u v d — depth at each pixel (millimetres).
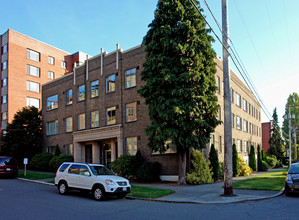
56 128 33250
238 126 33219
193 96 16906
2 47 47125
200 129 17625
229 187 13297
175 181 20656
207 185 18219
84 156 29609
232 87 31266
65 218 8938
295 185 12992
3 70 46281
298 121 57625
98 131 26531
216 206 10992
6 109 44656
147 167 20625
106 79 26953
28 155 34031
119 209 10531
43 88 35969
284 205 10789
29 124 34781
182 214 9484
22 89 46219
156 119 18156
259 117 46438
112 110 25922
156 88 17734
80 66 30203
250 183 17688
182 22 17703
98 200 12695
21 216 9227
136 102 24031
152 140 17953
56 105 33562
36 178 22500
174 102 16969
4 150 35281
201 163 19734
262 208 10219
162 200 12531
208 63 18391
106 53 27250
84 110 29000
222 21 14031
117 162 22141
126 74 25219
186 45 17438
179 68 17625
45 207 10898
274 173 29094
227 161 13430
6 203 11805
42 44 50500
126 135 24297
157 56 18078
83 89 29656
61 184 14602
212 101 18141
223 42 13922
